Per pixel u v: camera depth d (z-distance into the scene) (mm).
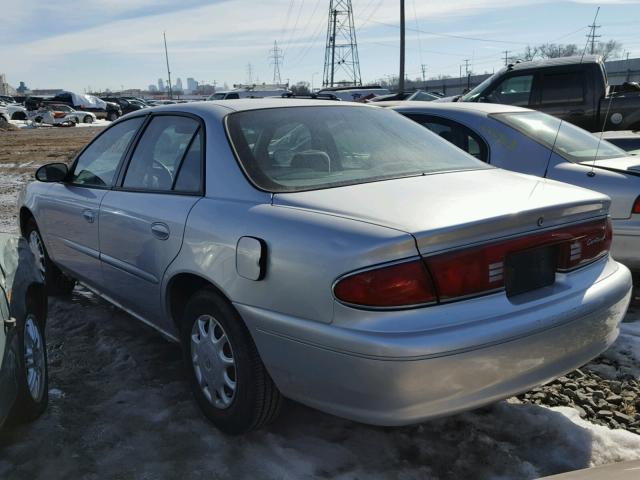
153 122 3756
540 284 2625
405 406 2271
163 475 2719
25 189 5184
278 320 2529
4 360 2650
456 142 5238
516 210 2492
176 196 3232
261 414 2812
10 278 2969
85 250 4117
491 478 2660
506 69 10266
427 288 2295
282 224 2590
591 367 3713
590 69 9562
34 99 46594
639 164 4660
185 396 3416
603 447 2854
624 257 4465
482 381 2344
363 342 2252
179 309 3328
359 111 3715
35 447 2934
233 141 3117
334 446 2912
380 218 2445
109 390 3500
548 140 4988
